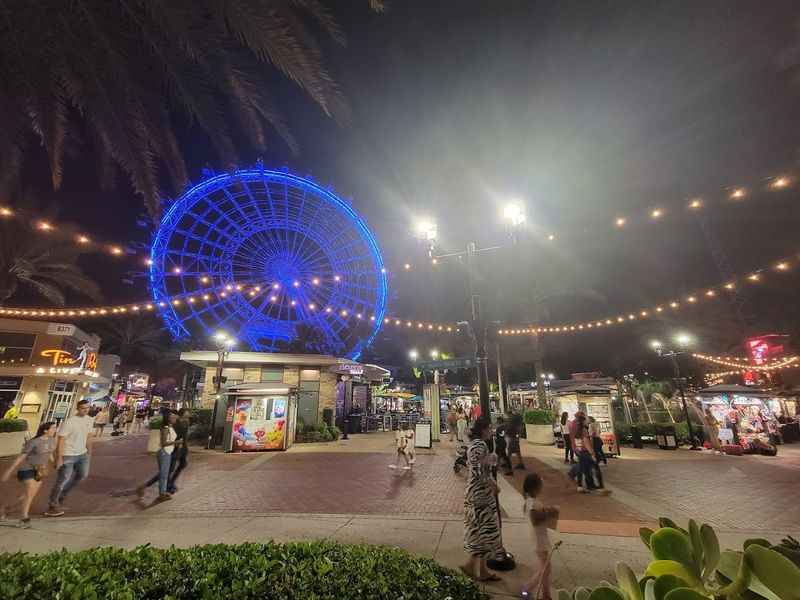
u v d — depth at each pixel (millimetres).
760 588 1019
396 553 2963
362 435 23797
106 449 16047
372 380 29031
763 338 23469
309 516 6988
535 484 4336
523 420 21344
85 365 21344
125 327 36938
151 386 43562
